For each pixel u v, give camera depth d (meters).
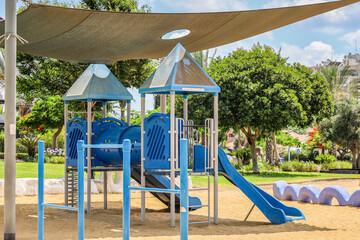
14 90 7.06
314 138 47.34
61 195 14.73
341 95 48.12
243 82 26.83
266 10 8.91
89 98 11.41
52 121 31.28
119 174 16.36
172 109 8.98
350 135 37.78
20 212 11.24
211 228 9.05
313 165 34.56
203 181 21.62
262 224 9.72
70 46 10.74
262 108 26.45
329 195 12.83
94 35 9.84
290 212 10.23
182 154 4.92
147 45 10.96
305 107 28.20
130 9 18.11
